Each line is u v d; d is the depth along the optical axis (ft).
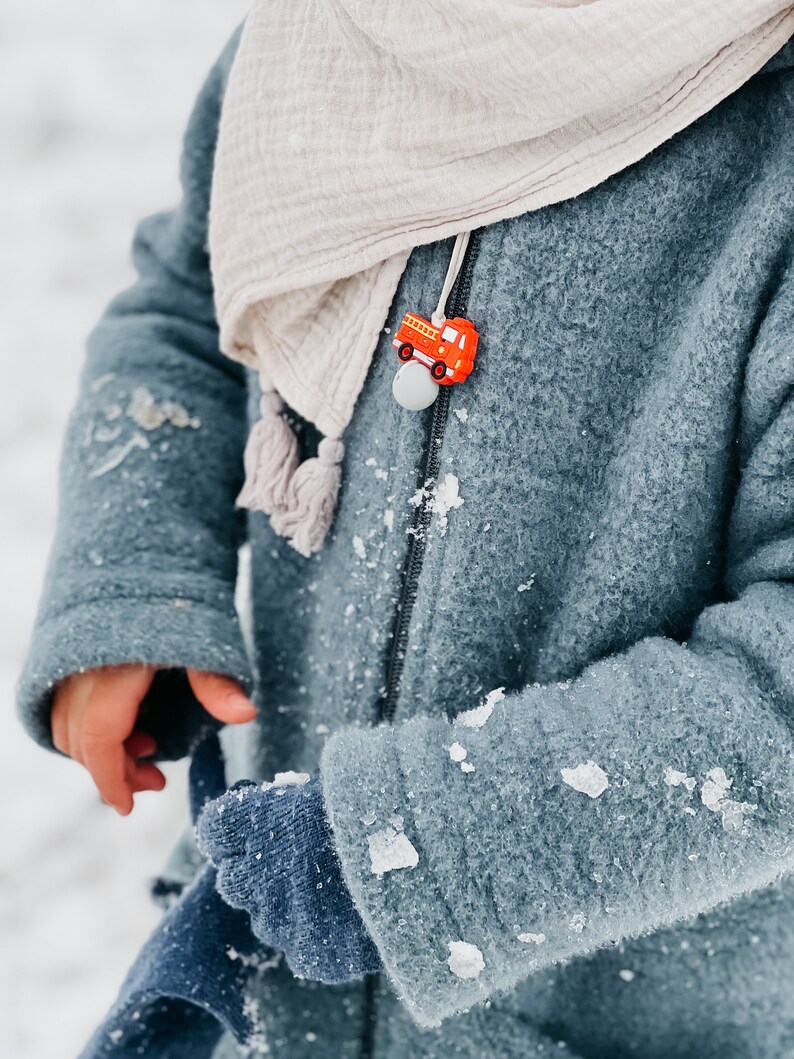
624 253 1.87
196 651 2.16
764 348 1.79
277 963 2.27
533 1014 2.24
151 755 2.37
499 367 1.90
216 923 2.11
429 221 1.89
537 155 1.83
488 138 1.82
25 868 4.51
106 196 8.18
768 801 1.71
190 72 9.42
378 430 2.02
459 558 1.98
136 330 2.46
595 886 1.74
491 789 1.77
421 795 1.78
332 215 1.92
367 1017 2.26
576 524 1.97
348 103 1.90
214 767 2.30
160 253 2.53
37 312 7.15
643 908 1.73
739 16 1.72
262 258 1.99
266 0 1.98
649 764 1.74
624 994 2.22
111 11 9.93
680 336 1.89
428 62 1.80
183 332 2.47
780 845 1.71
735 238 1.85
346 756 1.83
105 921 4.37
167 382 2.41
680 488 1.88
